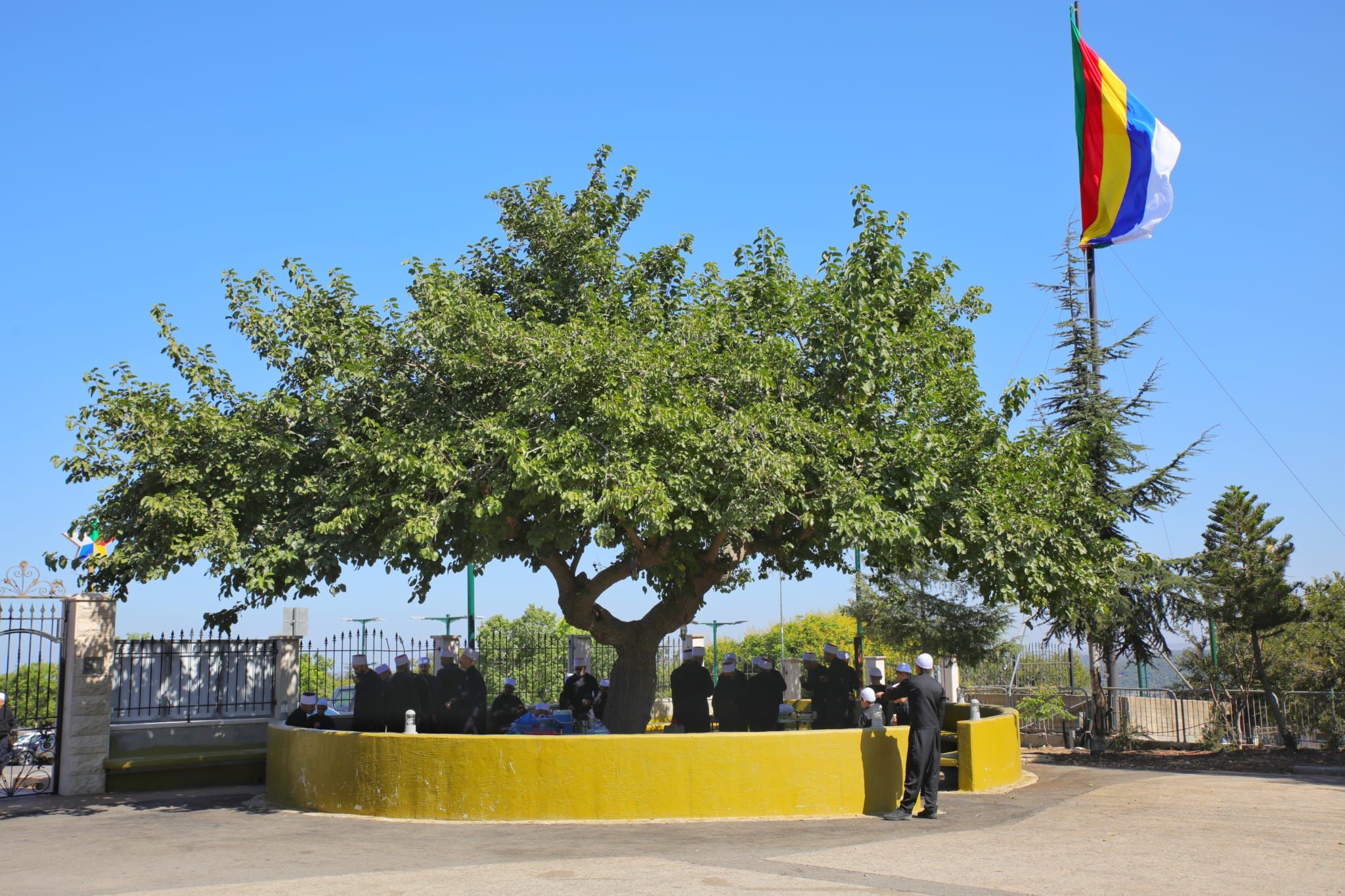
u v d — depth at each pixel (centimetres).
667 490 1291
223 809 1363
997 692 2480
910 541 1372
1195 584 2000
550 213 1560
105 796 1502
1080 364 2192
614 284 1570
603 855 996
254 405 1431
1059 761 1975
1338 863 951
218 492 1405
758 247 1573
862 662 2338
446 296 1352
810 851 1009
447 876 907
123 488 1438
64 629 1544
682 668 1588
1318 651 2161
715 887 855
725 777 1221
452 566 1565
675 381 1357
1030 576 1460
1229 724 2117
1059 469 1530
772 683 1642
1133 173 2253
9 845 1119
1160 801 1356
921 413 1473
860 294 1449
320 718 1533
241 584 1448
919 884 860
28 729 1575
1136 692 2455
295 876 920
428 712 1491
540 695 2177
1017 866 936
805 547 1672
